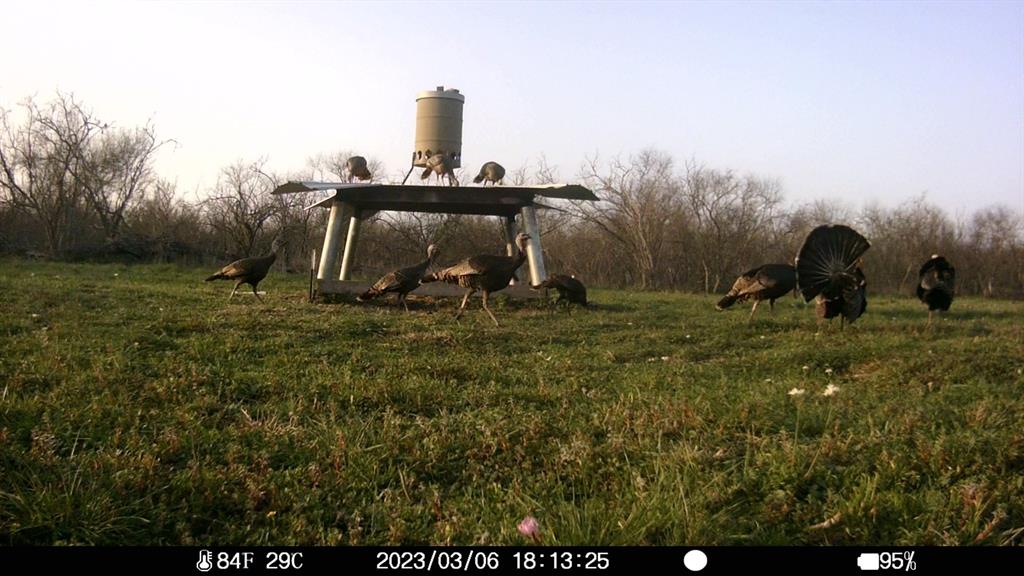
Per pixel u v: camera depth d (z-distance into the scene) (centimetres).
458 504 505
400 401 759
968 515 467
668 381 889
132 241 3092
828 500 493
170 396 729
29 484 486
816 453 542
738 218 3925
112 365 834
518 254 1369
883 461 543
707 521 449
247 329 1139
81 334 1028
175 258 3094
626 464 553
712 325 1426
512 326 1313
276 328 1155
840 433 625
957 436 591
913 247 4259
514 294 1644
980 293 4338
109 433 604
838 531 459
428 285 1616
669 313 1636
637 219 3853
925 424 646
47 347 917
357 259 3478
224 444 602
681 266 3922
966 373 977
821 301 1430
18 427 600
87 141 3412
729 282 3850
